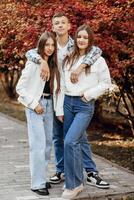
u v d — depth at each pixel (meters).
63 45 5.47
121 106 11.38
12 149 7.95
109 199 5.39
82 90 5.20
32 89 5.34
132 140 9.17
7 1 8.67
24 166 6.76
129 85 8.27
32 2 7.89
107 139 9.28
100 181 5.67
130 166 7.11
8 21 8.38
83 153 5.73
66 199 5.28
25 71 5.32
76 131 5.16
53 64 5.40
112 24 6.76
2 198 5.33
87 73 5.21
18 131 9.79
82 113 5.21
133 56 6.70
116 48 6.73
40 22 7.21
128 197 5.45
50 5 7.27
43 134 5.39
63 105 5.38
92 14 6.82
